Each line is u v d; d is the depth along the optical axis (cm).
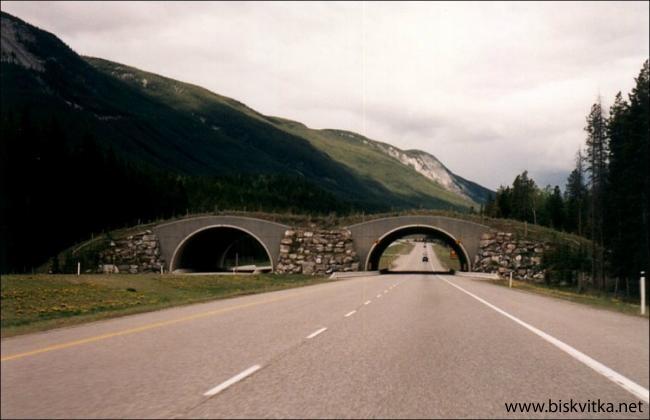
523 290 3938
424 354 1058
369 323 1590
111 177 10850
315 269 7381
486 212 18238
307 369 906
